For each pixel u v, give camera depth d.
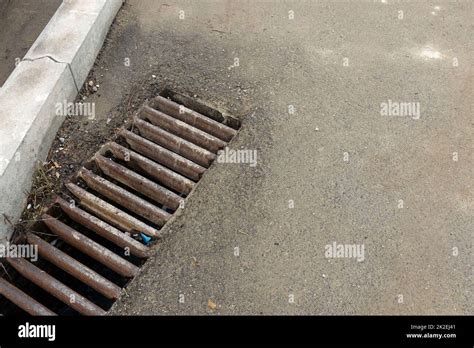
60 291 3.42
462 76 4.61
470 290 3.36
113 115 4.30
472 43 4.91
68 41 4.30
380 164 3.97
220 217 3.67
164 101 4.41
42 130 3.89
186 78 4.55
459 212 3.72
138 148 4.21
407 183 3.86
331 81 4.54
